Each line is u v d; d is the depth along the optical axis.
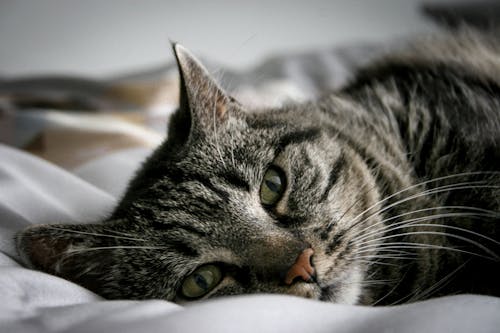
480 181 0.28
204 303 0.20
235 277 0.26
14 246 0.26
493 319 0.19
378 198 0.29
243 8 0.64
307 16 0.67
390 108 0.33
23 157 0.34
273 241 0.26
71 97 0.52
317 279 0.26
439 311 0.20
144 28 0.62
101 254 0.27
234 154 0.28
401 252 0.28
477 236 0.28
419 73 0.35
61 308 0.20
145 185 0.28
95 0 0.60
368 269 0.28
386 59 0.39
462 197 0.28
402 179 0.30
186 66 0.29
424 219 0.28
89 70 0.62
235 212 0.26
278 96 0.43
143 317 0.19
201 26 0.63
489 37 0.40
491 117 0.29
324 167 0.28
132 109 0.49
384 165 0.30
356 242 0.27
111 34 0.61
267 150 0.28
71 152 0.38
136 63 0.63
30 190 0.30
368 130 0.32
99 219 0.29
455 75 0.33
